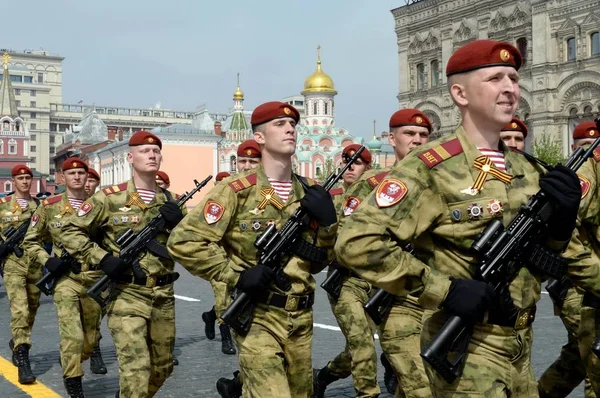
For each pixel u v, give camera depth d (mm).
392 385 7758
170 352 6730
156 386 6746
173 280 6742
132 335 6297
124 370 6207
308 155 71250
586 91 45438
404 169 3729
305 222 5000
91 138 108125
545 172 3902
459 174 3697
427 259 3873
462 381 3625
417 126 7059
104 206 6922
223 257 5027
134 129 157875
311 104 75375
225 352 10008
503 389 3639
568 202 3576
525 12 48625
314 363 9055
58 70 172000
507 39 50062
